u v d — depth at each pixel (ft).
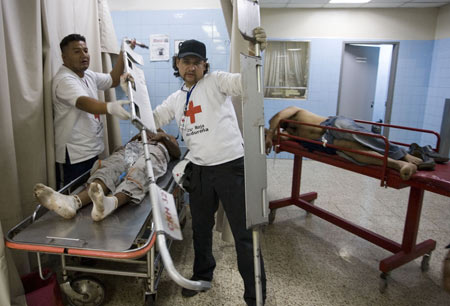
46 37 6.87
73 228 5.14
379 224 9.64
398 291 6.64
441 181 5.67
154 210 3.40
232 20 7.43
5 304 4.71
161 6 11.94
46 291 5.22
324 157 7.97
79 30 9.05
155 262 5.63
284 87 16.97
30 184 6.66
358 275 7.15
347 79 16.99
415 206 6.68
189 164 5.81
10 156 5.81
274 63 16.71
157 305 6.13
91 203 6.07
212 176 5.52
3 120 5.63
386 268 6.47
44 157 6.89
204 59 5.42
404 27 16.06
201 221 6.03
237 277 7.02
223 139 5.40
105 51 10.08
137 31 12.16
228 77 5.24
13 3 6.03
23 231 5.00
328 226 9.52
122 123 13.11
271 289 6.61
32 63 6.45
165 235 3.30
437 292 6.63
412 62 16.38
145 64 12.37
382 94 20.16
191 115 5.51
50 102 6.91
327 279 6.98
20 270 6.20
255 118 3.88
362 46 16.88
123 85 6.12
